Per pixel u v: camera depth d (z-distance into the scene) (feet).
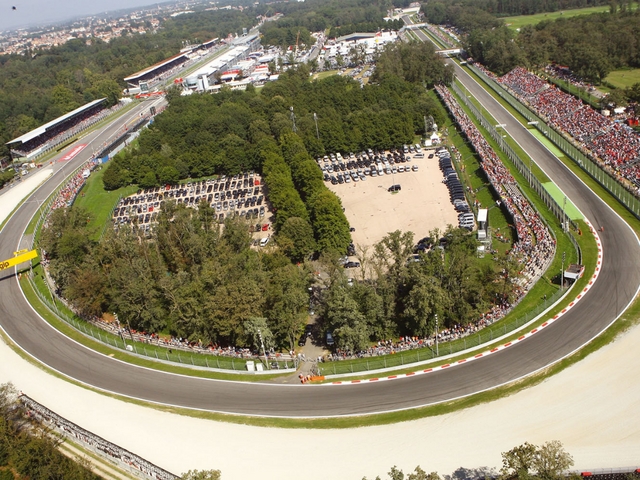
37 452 284.00
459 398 304.71
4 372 391.45
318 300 414.62
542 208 506.48
